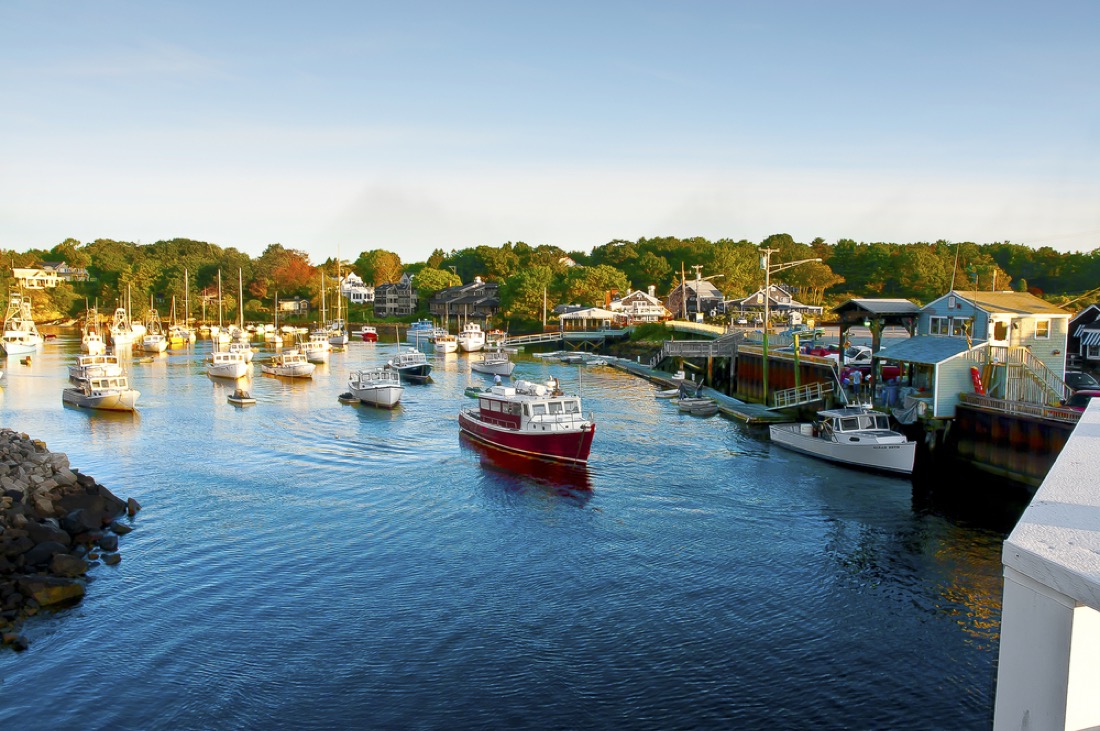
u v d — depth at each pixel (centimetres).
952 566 2912
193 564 2931
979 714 1956
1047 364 4447
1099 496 780
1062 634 569
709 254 17600
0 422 5900
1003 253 16900
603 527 3350
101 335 13712
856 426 4412
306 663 2216
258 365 10256
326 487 3997
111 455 4750
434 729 1912
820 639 2345
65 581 2644
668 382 7912
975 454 4050
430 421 5959
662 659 2228
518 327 15388
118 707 2012
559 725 1920
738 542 3161
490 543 3156
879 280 15762
